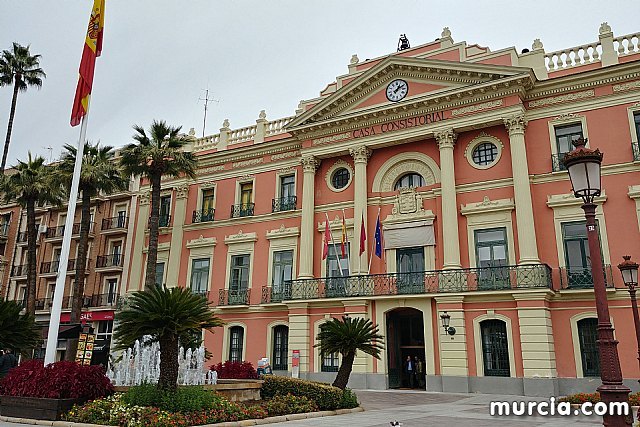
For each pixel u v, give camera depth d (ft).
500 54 73.87
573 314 63.46
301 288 79.92
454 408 47.65
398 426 31.48
